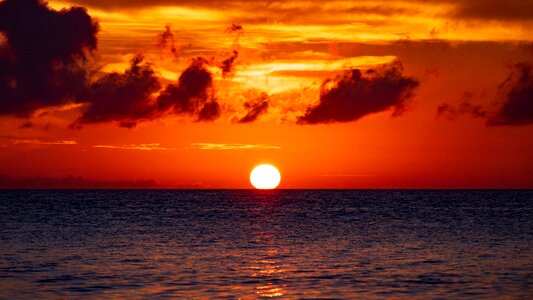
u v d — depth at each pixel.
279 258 49.44
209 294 35.03
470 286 37.12
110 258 49.00
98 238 66.12
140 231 76.00
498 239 64.62
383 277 40.16
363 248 56.53
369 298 33.97
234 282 38.53
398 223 91.06
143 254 51.72
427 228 80.69
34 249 54.97
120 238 66.25
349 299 33.78
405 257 49.78
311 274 41.38
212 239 65.62
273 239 65.81
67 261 47.12
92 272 42.00
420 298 34.00
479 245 58.69
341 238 66.75
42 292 35.44
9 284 37.69
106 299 33.72
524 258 48.91
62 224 88.00
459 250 54.53
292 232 74.94
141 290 36.09
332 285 37.59
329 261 47.56
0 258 48.66
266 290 36.12
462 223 90.19
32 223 89.69
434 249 55.44
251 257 50.06
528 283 38.03
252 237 68.06
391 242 62.03
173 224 89.38
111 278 39.78
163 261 47.47
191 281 38.88
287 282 38.53
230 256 50.72
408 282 38.44
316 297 34.25
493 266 44.59
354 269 43.44
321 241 63.44
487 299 33.75
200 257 50.00
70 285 37.44
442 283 38.06
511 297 34.22
